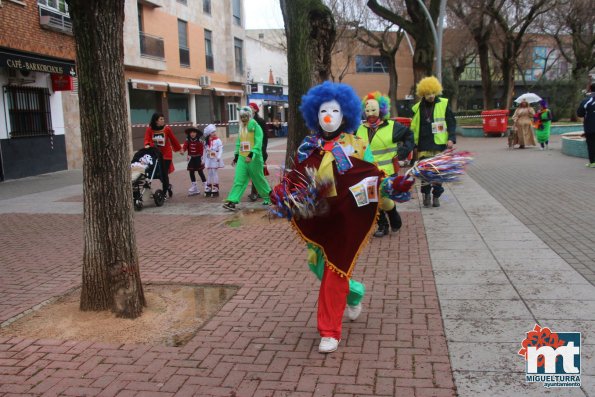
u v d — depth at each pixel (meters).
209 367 3.53
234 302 4.73
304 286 5.09
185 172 16.36
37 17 14.77
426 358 3.51
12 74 14.63
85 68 4.17
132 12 21.89
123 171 4.39
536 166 13.56
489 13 26.97
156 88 23.77
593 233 6.45
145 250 6.74
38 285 5.46
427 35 19.88
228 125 32.47
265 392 3.18
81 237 7.68
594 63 32.94
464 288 4.79
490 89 30.89
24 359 3.75
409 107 44.75
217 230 7.75
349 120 3.88
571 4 28.48
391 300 4.59
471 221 7.48
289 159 8.39
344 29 30.77
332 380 3.29
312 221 3.71
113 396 3.21
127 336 4.07
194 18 27.97
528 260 5.50
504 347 3.60
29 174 15.66
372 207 3.78
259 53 45.16
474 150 19.44
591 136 12.30
